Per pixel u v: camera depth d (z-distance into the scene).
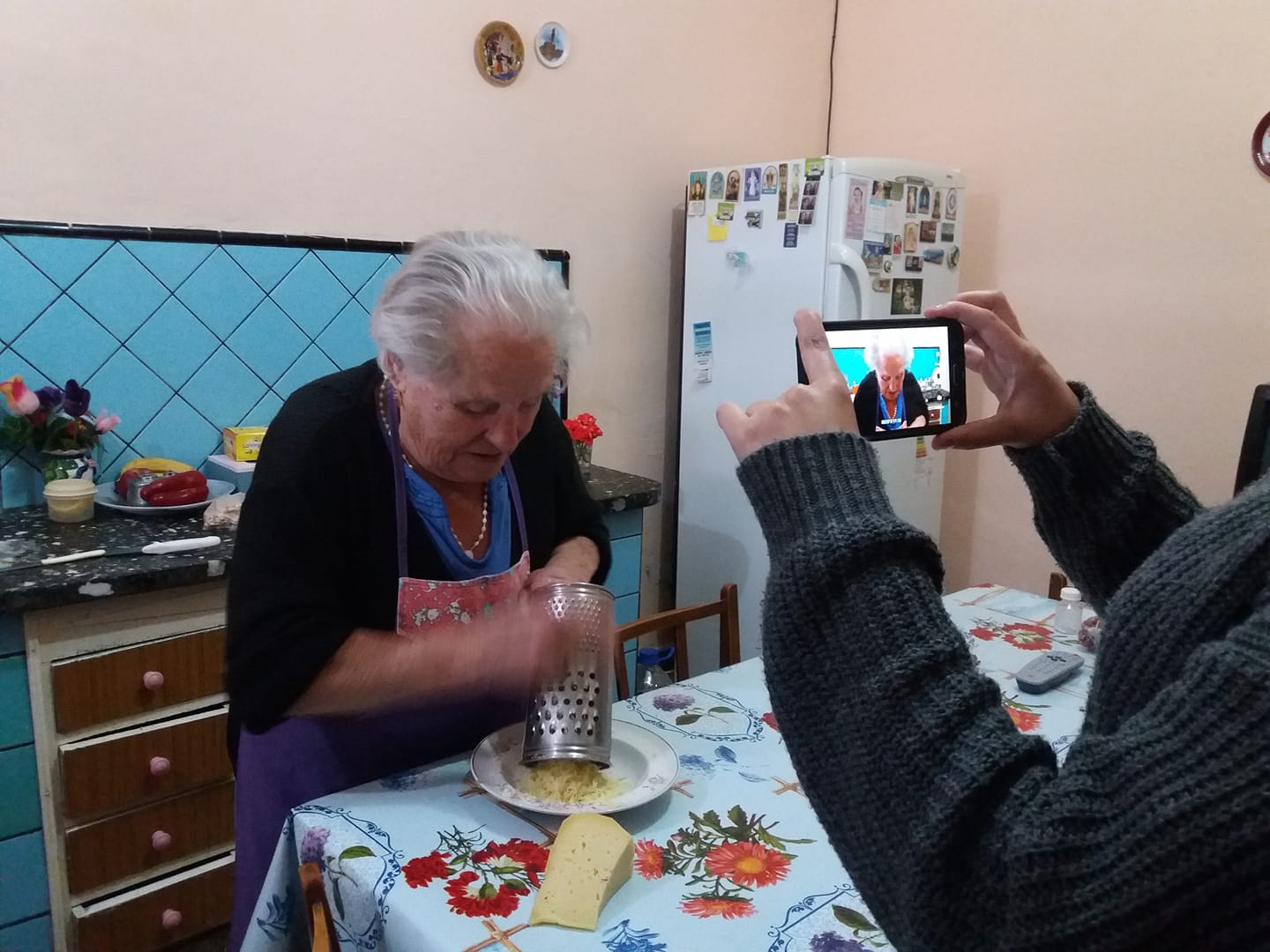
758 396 2.54
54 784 1.55
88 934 1.61
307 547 1.10
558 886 0.86
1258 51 2.18
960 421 0.94
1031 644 1.61
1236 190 2.25
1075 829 0.44
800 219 2.37
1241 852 0.39
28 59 1.76
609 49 2.58
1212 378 2.33
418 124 2.27
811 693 0.55
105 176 1.87
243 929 1.18
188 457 2.06
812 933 0.85
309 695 1.04
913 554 0.56
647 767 1.10
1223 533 0.51
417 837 0.97
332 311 2.21
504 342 1.00
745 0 2.85
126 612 1.57
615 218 2.68
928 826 0.49
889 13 2.91
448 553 1.22
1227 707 0.42
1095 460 0.78
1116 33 2.40
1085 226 2.51
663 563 2.98
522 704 1.29
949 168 2.56
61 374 1.87
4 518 1.80
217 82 1.98
